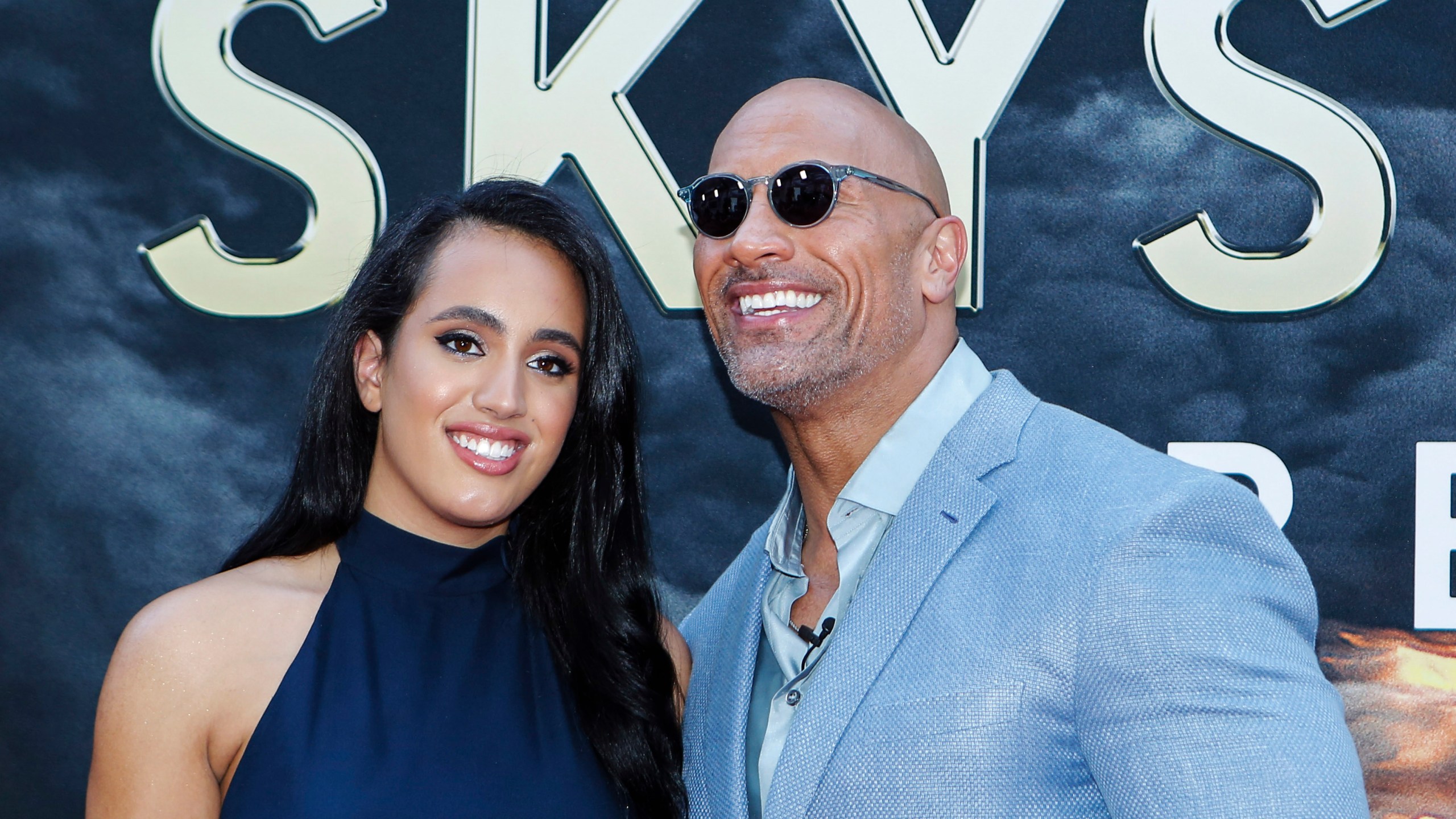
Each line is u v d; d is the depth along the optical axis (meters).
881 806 1.47
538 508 1.88
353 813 1.52
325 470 1.76
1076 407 2.67
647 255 2.81
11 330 2.82
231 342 2.81
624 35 2.82
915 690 1.50
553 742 1.72
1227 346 2.65
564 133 2.82
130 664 1.53
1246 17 2.69
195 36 2.84
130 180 2.84
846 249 1.72
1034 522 1.55
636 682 1.83
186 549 2.78
